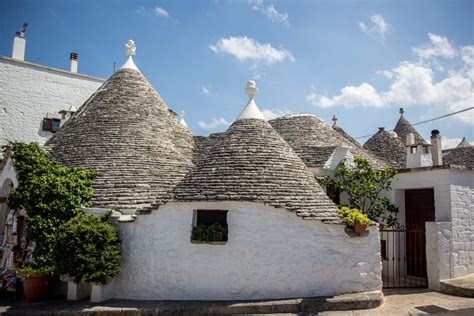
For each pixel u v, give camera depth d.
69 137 12.35
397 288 9.70
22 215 10.81
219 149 9.98
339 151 12.41
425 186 10.51
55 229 9.52
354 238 8.63
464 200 10.14
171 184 11.00
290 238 8.46
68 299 8.87
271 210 8.52
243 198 8.43
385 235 11.50
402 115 22.14
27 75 21.30
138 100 13.48
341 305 7.96
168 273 8.60
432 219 10.76
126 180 10.50
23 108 20.97
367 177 11.41
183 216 8.73
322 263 8.46
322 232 8.56
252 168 9.20
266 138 10.17
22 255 10.41
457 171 10.12
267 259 8.39
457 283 9.11
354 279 8.52
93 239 8.40
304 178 9.55
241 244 8.44
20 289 9.88
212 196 8.52
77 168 10.77
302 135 14.30
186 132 14.53
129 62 14.74
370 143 18.64
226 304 7.94
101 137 11.88
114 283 8.85
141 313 7.79
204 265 8.49
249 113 10.85
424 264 10.55
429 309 7.86
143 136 12.22
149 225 8.86
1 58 20.58
